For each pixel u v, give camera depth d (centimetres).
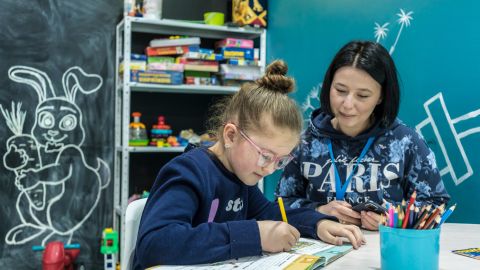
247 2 251
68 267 239
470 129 145
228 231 81
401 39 172
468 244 98
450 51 152
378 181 130
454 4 150
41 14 240
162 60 237
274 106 88
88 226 252
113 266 238
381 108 130
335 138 135
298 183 140
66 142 247
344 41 200
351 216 116
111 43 254
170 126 266
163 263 78
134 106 258
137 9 235
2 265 237
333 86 126
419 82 165
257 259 81
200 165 93
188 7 267
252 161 89
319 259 80
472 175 145
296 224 104
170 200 84
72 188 249
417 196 128
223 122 99
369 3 186
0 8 232
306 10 225
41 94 242
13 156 237
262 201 113
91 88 251
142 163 261
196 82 242
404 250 75
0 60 233
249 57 252
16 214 239
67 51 246
